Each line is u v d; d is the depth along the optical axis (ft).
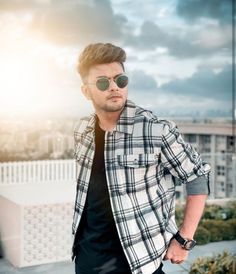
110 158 4.30
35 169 9.48
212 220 10.74
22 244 8.57
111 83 4.28
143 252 4.25
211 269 9.47
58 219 8.87
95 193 4.42
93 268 4.50
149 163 4.20
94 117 4.64
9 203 8.70
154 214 4.29
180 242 4.30
